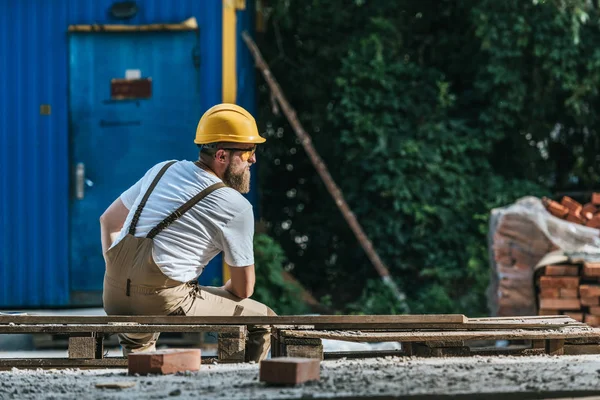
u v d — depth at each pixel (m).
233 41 28.45
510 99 32.50
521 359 13.24
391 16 33.44
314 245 34.50
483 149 32.47
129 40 28.61
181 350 12.55
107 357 14.58
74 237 28.56
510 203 31.83
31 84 28.70
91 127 28.64
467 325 14.45
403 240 31.78
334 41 33.28
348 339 13.41
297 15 33.22
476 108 33.53
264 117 34.00
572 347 14.48
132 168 28.56
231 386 10.89
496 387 10.48
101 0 28.61
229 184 15.06
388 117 31.86
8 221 28.61
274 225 34.97
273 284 28.91
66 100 28.64
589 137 34.78
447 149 32.06
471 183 32.28
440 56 33.84
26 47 28.70
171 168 14.94
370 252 30.72
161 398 10.20
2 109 28.70
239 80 29.61
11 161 28.66
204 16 28.52
